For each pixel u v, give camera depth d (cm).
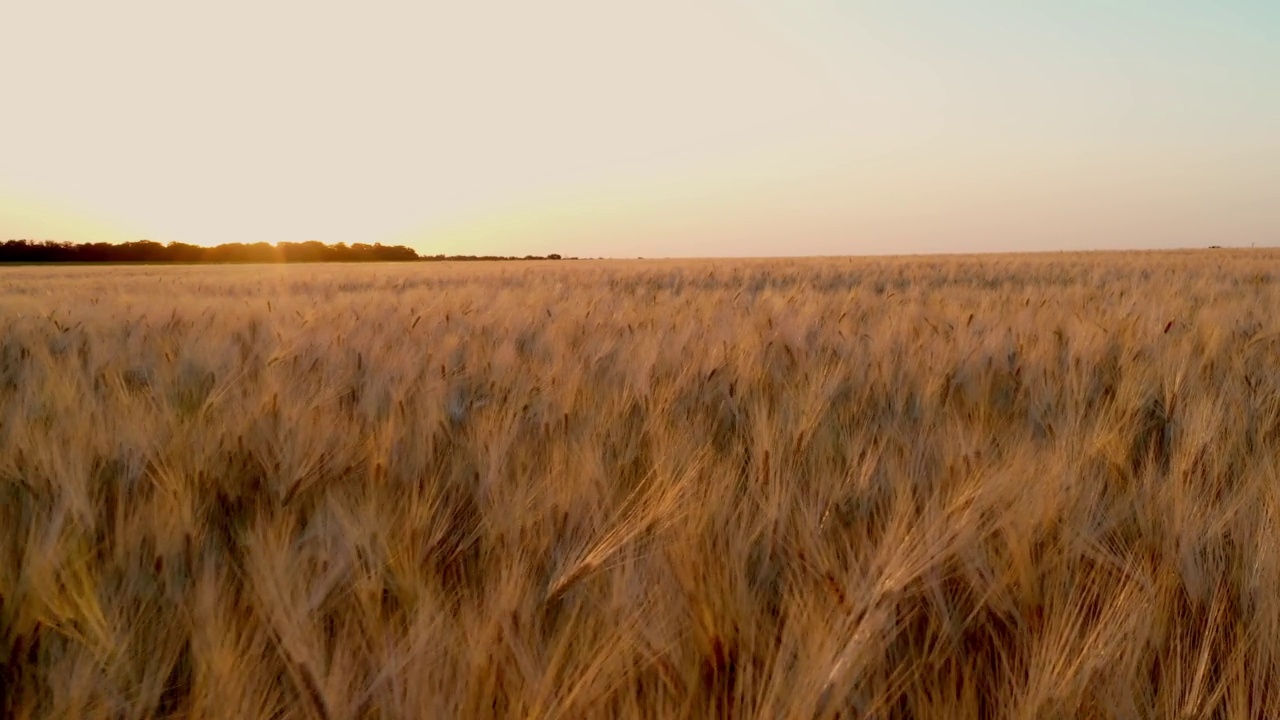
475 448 224
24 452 207
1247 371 332
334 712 108
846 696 114
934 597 137
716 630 120
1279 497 155
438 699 105
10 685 123
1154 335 408
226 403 278
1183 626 132
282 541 154
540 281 1546
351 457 221
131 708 116
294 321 568
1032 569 139
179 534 164
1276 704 113
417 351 414
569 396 282
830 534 162
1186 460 190
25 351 441
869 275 1552
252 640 132
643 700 118
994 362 352
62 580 138
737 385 316
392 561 148
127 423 232
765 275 1620
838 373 315
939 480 184
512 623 121
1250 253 2878
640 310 664
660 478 176
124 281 1836
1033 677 111
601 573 142
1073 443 208
